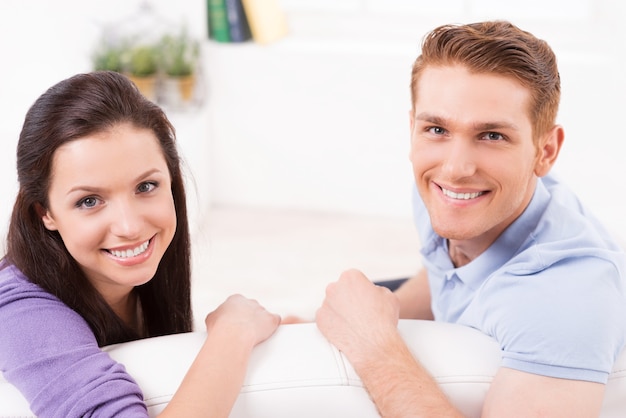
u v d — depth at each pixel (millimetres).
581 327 1151
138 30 3332
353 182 3494
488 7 3416
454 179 1318
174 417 1050
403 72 3299
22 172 1186
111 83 1178
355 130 3406
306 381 1157
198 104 3348
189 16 3320
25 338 1131
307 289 2980
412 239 3365
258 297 2920
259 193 3549
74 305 1260
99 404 1057
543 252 1288
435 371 1190
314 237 3357
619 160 3326
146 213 1198
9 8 2980
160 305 1488
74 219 1174
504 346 1200
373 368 1167
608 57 3264
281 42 3402
